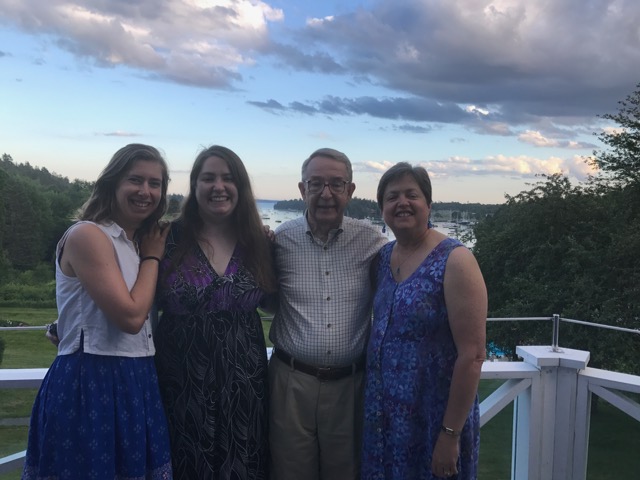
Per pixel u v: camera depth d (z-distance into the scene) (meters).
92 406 1.56
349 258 2.02
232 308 1.87
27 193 50.12
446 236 1.78
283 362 2.01
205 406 1.79
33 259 48.03
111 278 1.56
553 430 2.23
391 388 1.72
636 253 11.59
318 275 2.01
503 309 13.22
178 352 1.82
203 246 1.92
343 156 2.02
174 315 1.84
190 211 1.97
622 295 11.55
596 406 2.24
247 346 1.88
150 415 1.67
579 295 12.30
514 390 2.20
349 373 2.00
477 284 1.60
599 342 9.34
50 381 1.59
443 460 1.64
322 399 1.97
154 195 1.74
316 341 1.95
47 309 13.38
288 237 2.07
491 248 14.79
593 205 13.56
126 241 1.72
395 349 1.72
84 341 1.59
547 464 2.24
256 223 1.98
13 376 2.01
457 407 1.61
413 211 1.76
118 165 1.70
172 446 1.80
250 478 1.88
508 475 2.36
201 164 1.92
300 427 1.98
